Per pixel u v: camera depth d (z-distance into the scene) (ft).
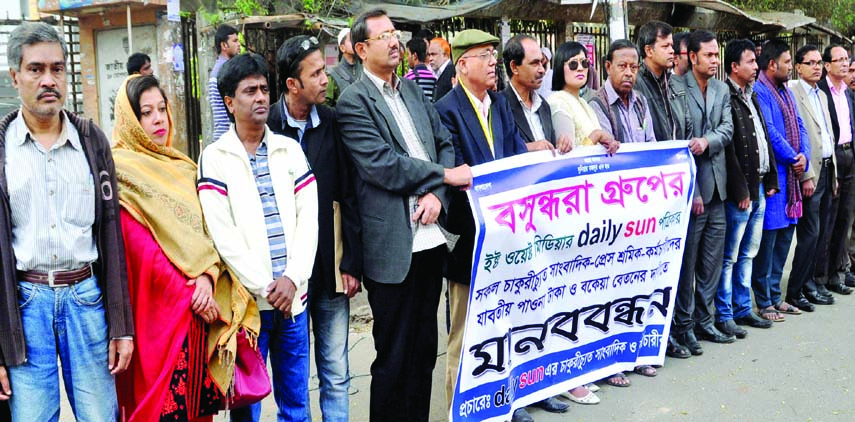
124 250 9.80
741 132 18.06
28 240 9.14
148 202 10.03
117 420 10.48
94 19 35.19
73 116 9.60
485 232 12.39
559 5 33.94
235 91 10.55
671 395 15.10
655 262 15.70
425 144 12.25
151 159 10.37
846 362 16.76
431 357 12.71
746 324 19.61
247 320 10.45
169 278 9.96
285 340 11.25
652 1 35.47
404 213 11.83
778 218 19.48
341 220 11.98
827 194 21.06
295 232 10.91
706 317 18.16
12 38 9.00
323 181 11.70
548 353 14.23
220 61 21.44
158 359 9.96
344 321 12.12
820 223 21.09
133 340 9.98
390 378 12.12
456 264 13.32
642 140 16.20
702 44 17.28
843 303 21.58
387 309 11.98
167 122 10.71
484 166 12.51
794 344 18.02
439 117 12.95
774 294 20.68
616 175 14.70
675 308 17.42
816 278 21.56
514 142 13.74
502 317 13.14
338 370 12.10
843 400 14.76
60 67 9.18
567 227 13.91
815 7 49.65
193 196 10.50
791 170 19.48
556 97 15.35
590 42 37.01
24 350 9.11
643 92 16.79
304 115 11.69
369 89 11.91
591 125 15.19
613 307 15.21
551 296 14.02
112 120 35.86
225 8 28.50
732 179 17.95
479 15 31.48
